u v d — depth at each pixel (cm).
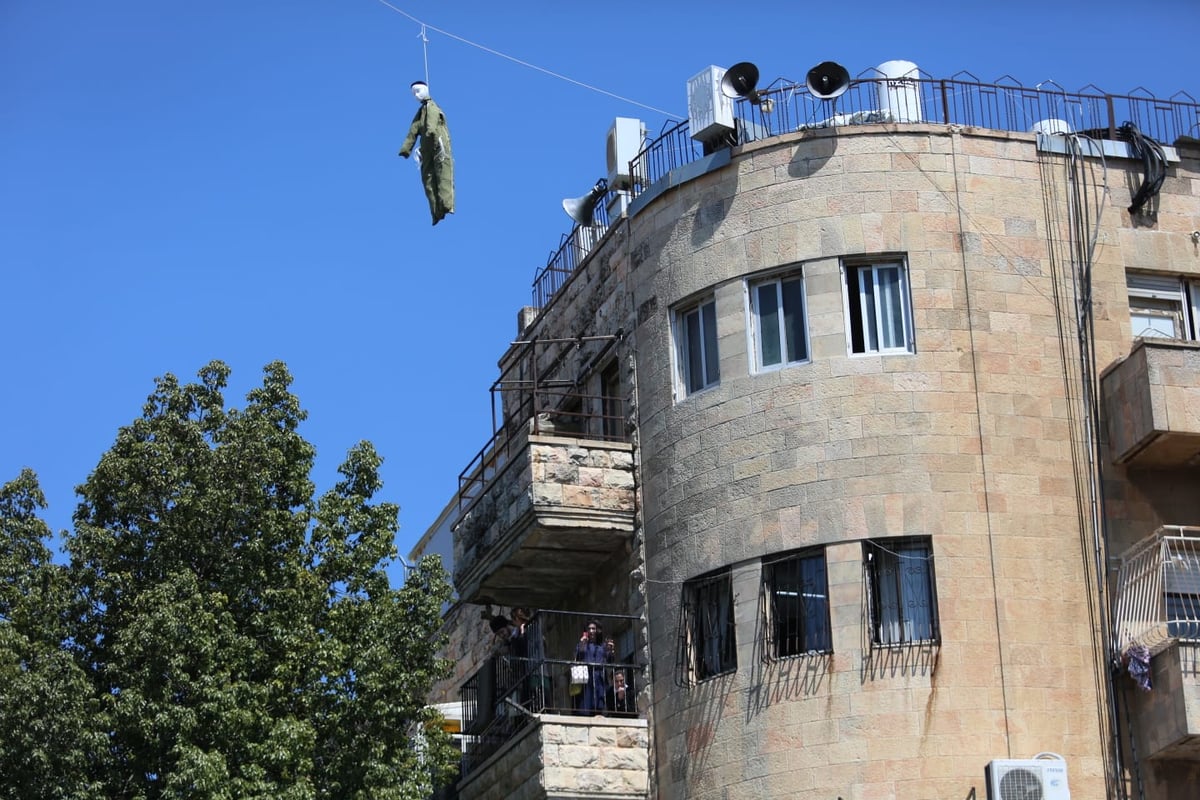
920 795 3059
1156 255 3428
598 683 3412
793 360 3319
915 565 3181
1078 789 3083
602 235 3900
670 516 3388
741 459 3297
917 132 3378
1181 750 3088
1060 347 3322
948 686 3106
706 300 3431
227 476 3434
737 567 3259
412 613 3428
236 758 3200
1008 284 3331
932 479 3206
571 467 3484
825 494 3216
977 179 3375
